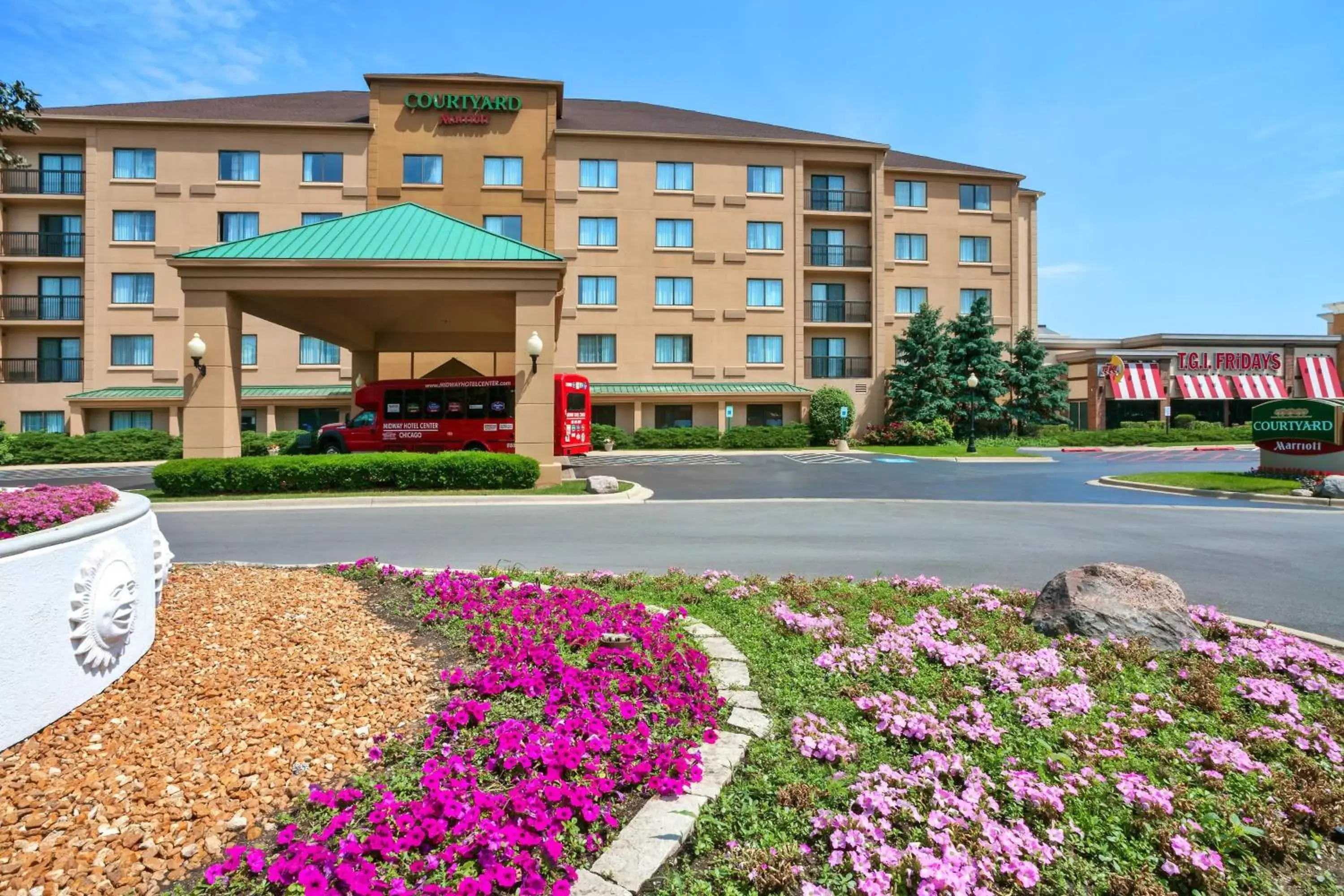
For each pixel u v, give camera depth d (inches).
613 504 625.9
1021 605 266.4
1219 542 431.5
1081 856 124.2
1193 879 118.2
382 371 1350.9
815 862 120.4
